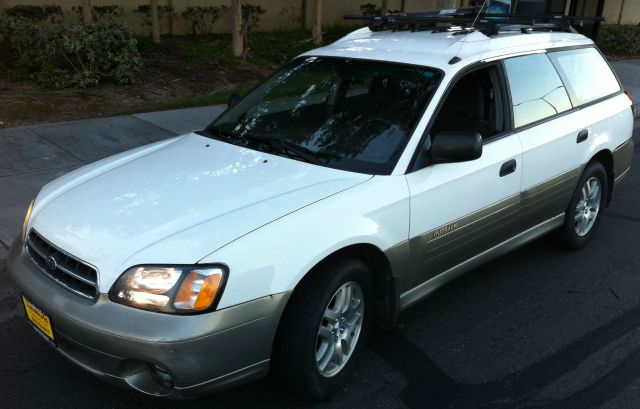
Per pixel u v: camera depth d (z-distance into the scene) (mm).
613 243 5281
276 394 3170
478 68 3820
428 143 3477
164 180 3240
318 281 2906
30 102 8508
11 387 3174
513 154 3932
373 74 3838
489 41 4035
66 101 8797
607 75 5234
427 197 3367
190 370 2523
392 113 3580
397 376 3369
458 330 3859
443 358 3553
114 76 9938
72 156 6688
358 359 3312
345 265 3000
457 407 3129
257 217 2816
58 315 2668
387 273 3281
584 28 12969
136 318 2512
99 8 13727
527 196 4148
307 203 2953
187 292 2527
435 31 4293
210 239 2662
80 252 2719
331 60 4137
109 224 2848
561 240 4977
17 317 3838
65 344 2803
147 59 11703
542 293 4371
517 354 3615
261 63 12352
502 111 3975
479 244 3877
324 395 3080
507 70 4051
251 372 2734
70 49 9367
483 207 3771
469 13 4812
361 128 3588
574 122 4547
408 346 3664
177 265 2562
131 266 2584
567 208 4777
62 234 2865
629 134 5320
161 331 2482
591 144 4727
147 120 8164
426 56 3818
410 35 4242
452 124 3768
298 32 16609
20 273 2971
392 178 3252
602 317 4066
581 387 3316
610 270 4762
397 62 3834
